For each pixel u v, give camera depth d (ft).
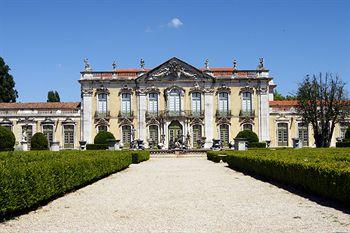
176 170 82.58
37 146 161.07
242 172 76.54
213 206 38.58
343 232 28.14
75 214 35.60
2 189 32.04
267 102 182.91
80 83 182.91
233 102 183.11
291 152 73.20
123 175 72.79
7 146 135.95
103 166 66.03
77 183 51.06
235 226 30.32
